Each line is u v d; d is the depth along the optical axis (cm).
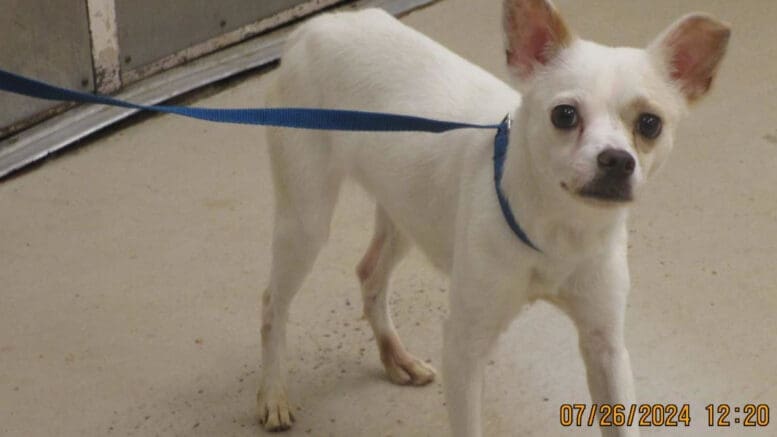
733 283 119
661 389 106
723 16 166
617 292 87
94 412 106
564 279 87
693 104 83
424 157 93
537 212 82
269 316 105
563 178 78
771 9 167
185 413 106
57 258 125
